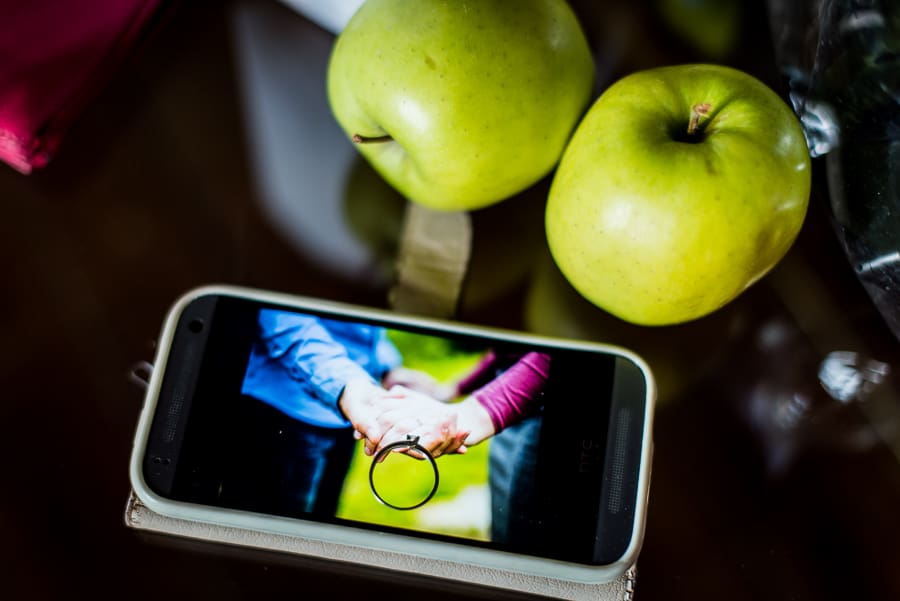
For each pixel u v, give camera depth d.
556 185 0.46
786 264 0.51
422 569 0.45
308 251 0.52
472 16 0.42
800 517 0.47
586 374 0.47
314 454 0.45
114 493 0.48
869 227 0.46
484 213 0.52
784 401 0.50
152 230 0.52
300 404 0.46
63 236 0.52
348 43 0.45
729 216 0.41
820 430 0.49
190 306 0.47
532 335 0.47
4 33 0.50
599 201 0.42
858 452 0.48
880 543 0.47
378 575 0.46
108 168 0.53
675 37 0.55
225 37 0.55
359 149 0.50
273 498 0.44
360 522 0.44
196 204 0.53
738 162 0.41
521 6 0.43
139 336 0.50
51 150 0.52
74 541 0.47
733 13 0.55
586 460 0.45
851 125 0.45
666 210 0.41
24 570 0.46
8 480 0.48
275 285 0.51
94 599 0.46
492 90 0.43
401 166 0.48
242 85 0.55
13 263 0.51
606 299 0.47
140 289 0.51
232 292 0.48
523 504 0.44
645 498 0.43
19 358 0.50
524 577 0.44
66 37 0.51
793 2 0.50
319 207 0.53
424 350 0.47
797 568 0.46
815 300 0.51
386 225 0.53
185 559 0.46
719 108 0.43
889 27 0.42
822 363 0.50
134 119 0.54
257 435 0.46
